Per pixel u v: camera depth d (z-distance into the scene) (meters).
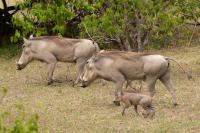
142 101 25.78
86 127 25.00
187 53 42.28
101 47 43.31
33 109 28.33
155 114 26.70
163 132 23.70
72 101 29.84
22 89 33.22
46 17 35.62
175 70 37.09
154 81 27.91
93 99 30.17
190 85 32.81
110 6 36.69
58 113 27.47
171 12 36.62
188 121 25.45
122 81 28.19
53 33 41.22
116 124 25.27
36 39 34.16
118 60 28.08
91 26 35.69
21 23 36.34
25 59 34.19
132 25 38.06
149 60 27.67
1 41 46.41
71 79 35.69
